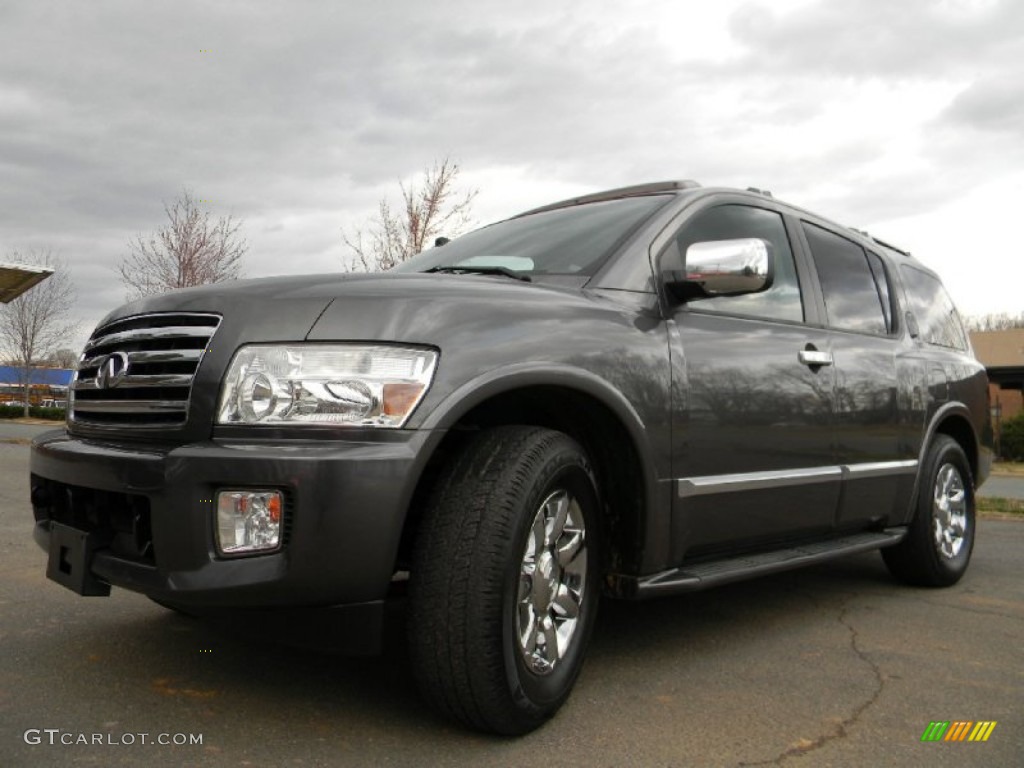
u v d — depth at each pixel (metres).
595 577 2.69
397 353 2.23
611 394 2.64
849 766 2.23
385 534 2.12
